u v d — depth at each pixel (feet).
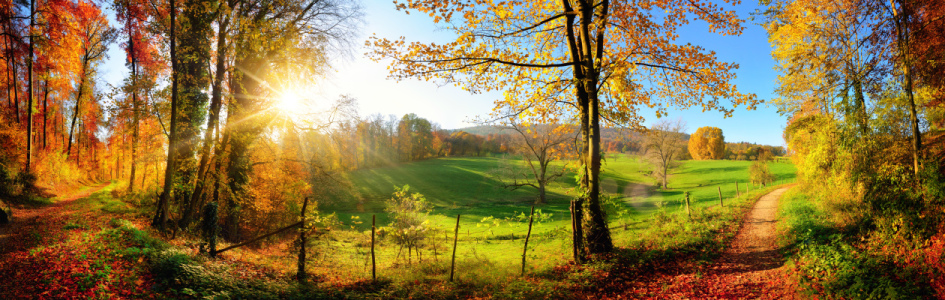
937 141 31.73
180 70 43.80
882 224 28.68
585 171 34.91
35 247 27.14
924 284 19.63
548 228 76.07
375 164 240.32
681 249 35.09
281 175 57.88
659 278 27.20
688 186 178.40
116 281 20.80
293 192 58.49
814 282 23.06
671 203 115.34
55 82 89.25
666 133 168.76
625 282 26.25
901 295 18.10
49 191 70.64
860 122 38.34
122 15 44.24
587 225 33.60
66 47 76.18
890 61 34.60
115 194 72.28
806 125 52.11
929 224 24.85
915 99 32.22
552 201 141.18
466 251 48.91
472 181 191.52
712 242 39.11
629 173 229.04
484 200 151.53
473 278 27.50
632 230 55.01
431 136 287.89
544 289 23.90
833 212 41.11
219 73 45.42
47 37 72.38
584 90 35.86
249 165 50.83
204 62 44.42
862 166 37.19
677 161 181.37
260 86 50.62
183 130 43.52
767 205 73.77
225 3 42.32
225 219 49.83
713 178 199.52
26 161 68.44
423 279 28.09
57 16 71.92
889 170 32.32
